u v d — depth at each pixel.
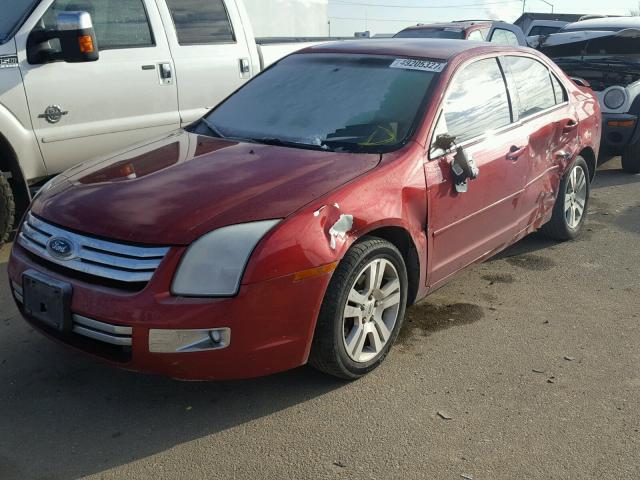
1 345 3.77
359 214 3.25
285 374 3.55
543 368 3.70
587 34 8.64
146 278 2.88
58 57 5.21
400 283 3.59
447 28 12.50
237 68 6.59
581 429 3.17
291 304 3.02
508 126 4.49
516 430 3.14
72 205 3.22
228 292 2.88
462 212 3.99
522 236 4.92
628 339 4.06
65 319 3.00
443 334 4.05
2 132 5.01
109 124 5.65
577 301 4.58
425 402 3.34
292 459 2.91
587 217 6.50
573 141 5.36
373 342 3.52
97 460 2.87
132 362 2.94
